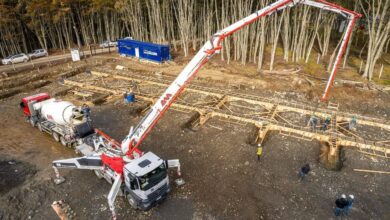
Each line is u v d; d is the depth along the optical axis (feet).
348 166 53.88
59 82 97.04
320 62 114.42
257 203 44.75
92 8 143.54
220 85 92.73
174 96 41.96
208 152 57.62
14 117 72.59
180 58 126.11
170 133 64.44
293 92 86.69
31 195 46.03
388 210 43.75
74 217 42.24
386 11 93.45
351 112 74.95
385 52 121.19
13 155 56.54
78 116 55.01
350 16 70.38
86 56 130.72
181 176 50.65
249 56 121.08
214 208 43.73
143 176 38.58
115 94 86.38
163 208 43.70
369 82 92.94
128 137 43.96
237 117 70.13
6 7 125.59
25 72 106.93
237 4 114.21
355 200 45.62
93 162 46.88
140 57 122.93
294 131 64.69
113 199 39.45
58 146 60.54
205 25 130.11
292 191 47.39
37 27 145.79
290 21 125.80
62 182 49.21
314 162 54.85
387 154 57.62
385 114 74.59
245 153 57.00
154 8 137.59
